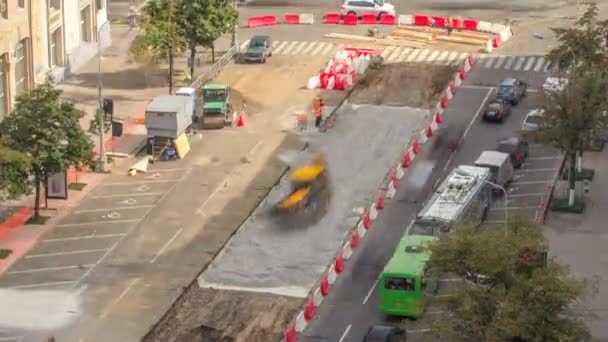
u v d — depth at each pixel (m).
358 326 90.81
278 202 112.38
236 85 144.75
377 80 145.50
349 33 165.00
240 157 123.50
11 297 94.75
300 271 99.44
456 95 140.12
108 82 145.25
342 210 110.88
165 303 94.19
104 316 92.12
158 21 138.88
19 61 133.75
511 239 77.44
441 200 101.81
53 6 143.88
